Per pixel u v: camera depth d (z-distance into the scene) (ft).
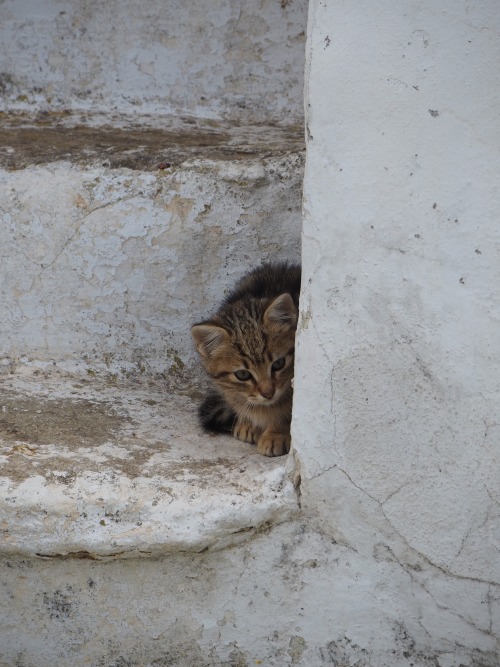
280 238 15.85
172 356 16.52
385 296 11.08
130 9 19.77
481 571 11.25
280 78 19.98
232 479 12.71
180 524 12.07
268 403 15.31
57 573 12.67
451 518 11.27
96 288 16.19
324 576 12.23
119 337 16.46
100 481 12.46
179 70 20.12
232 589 12.53
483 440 10.81
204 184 15.52
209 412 15.25
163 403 15.72
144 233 15.81
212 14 19.70
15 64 20.12
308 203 11.38
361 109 10.74
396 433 11.38
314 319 11.65
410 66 10.37
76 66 20.18
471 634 11.59
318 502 12.08
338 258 11.29
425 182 10.58
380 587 11.99
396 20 10.33
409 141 10.57
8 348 16.66
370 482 11.69
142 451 13.58
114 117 19.71
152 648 12.99
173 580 12.55
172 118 19.77
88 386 16.12
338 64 10.74
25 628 13.10
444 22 10.11
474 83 10.10
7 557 12.65
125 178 15.65
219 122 19.69
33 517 12.23
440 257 10.67
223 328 15.40
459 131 10.28
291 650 12.65
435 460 11.21
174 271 16.03
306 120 11.31
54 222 15.90
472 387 10.75
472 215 10.41
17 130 18.47
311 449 11.98
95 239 15.93
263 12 19.62
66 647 13.15
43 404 15.15
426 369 11.01
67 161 16.03
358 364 11.43
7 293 16.38
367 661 12.31
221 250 15.92
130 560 12.46
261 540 12.32
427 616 11.79
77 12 19.83
